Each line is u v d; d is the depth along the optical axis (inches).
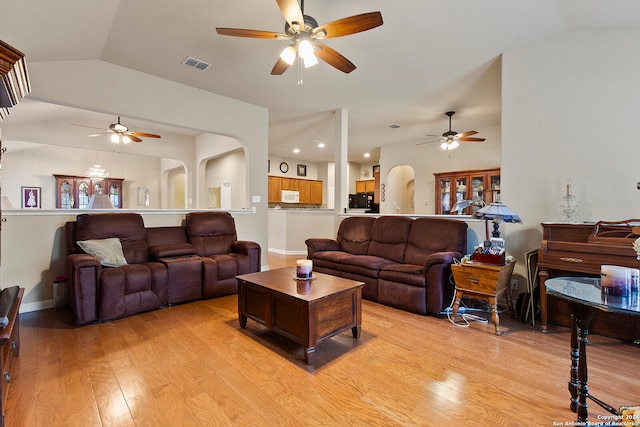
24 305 120.6
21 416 60.4
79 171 306.8
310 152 337.4
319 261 160.1
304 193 377.4
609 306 51.2
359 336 99.0
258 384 72.3
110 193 320.2
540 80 118.1
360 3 94.0
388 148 303.0
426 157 275.7
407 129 244.5
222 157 302.4
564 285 65.2
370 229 164.7
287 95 172.4
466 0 93.0
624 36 104.3
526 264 116.7
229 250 163.0
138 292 117.4
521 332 103.3
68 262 110.8
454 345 93.4
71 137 218.7
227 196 294.8
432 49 122.0
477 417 61.0
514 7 96.3
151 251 137.0
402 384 72.5
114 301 110.3
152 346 91.6
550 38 115.0
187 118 158.9
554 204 115.9
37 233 124.3
